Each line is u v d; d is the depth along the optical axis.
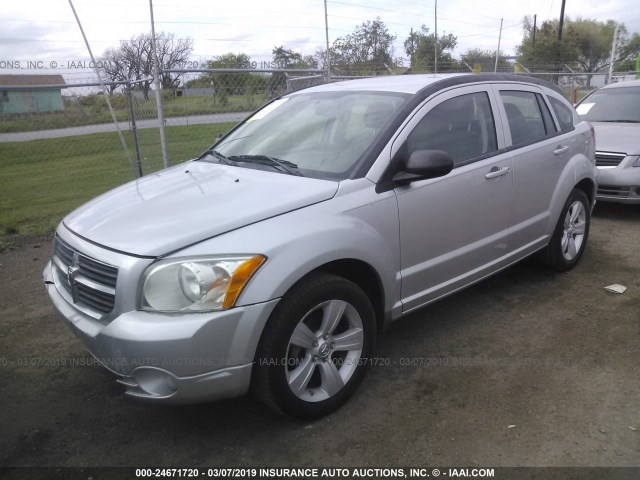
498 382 3.19
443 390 3.13
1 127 8.61
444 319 4.02
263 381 2.61
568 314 4.04
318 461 2.60
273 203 2.75
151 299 2.43
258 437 2.79
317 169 3.18
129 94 7.93
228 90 8.52
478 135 3.75
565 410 2.91
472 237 3.67
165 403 2.51
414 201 3.20
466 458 2.59
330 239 2.72
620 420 2.81
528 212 4.16
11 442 2.80
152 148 8.14
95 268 2.61
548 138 4.37
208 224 2.58
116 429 2.89
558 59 32.09
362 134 3.29
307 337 2.73
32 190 9.21
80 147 11.80
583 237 4.95
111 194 3.36
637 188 6.39
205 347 2.38
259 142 3.76
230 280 2.42
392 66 12.48
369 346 3.06
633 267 4.94
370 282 3.12
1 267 5.41
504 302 4.27
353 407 3.00
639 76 17.53
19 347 3.79
